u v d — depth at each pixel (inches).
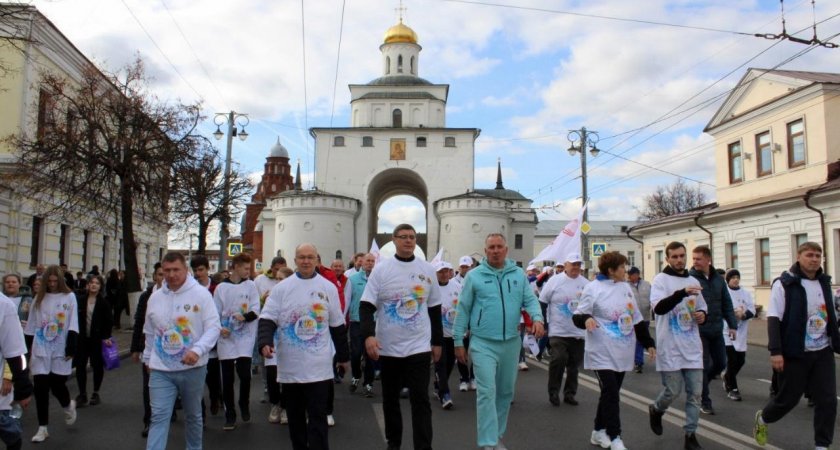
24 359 220.1
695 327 277.9
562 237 600.1
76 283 762.2
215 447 289.6
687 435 271.9
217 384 370.9
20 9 562.3
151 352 236.5
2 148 920.9
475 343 259.1
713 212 1134.4
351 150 2474.2
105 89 885.8
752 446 276.4
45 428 302.0
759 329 907.4
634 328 277.0
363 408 383.9
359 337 439.2
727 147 1176.2
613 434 265.1
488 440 246.8
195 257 355.9
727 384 404.5
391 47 2775.6
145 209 972.6
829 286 260.1
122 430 322.0
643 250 1448.1
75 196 853.8
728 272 425.7
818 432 252.8
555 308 392.5
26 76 935.0
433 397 417.7
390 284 255.8
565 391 388.2
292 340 235.9
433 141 2477.9
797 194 934.4
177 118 866.1
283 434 316.8
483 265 265.0
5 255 917.2
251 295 349.4
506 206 2304.4
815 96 952.9
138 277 885.8
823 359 254.4
